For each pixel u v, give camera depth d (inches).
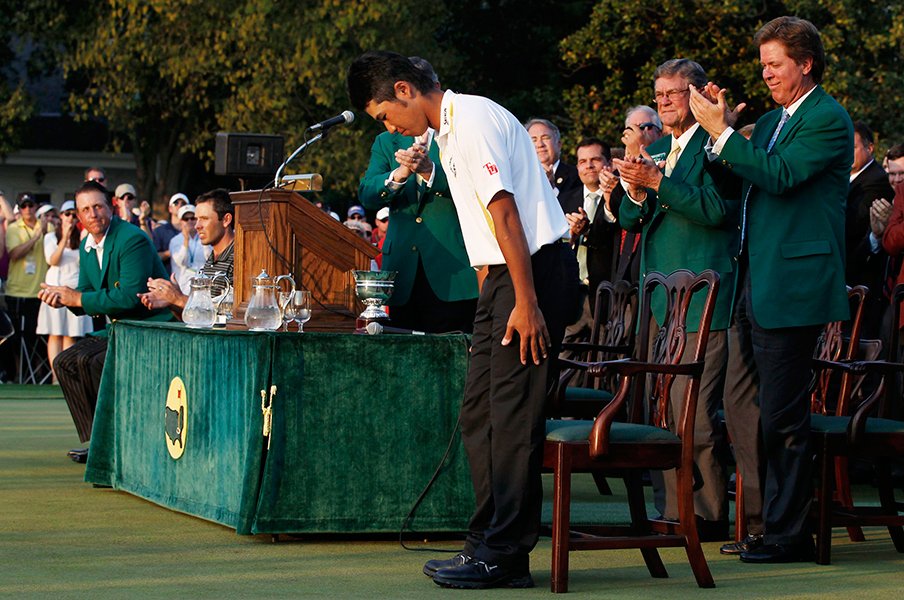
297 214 615.8
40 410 1207.6
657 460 496.4
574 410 663.8
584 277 844.0
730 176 585.9
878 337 797.2
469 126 467.2
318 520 563.2
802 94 565.3
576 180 850.8
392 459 573.0
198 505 613.0
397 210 708.0
